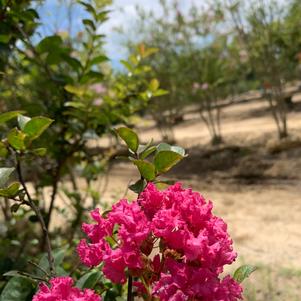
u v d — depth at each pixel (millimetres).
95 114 3043
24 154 1817
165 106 15359
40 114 3035
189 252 1135
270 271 4215
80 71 3295
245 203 7195
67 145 3363
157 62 13914
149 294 1181
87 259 1234
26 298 1748
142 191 1435
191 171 10844
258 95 21812
